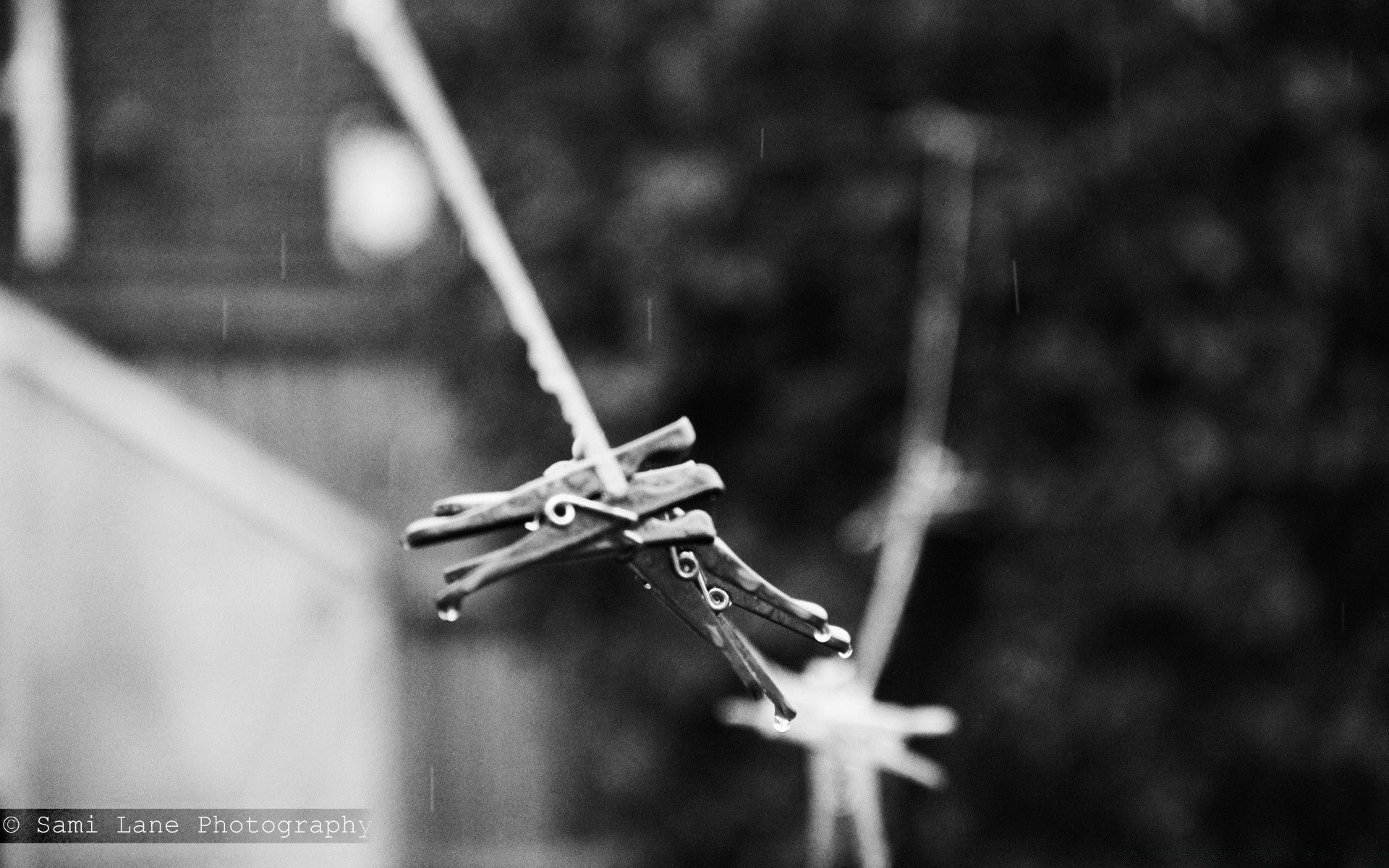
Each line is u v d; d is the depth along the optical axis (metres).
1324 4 4.92
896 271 4.91
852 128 4.89
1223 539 5.00
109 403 5.73
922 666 5.14
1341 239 4.89
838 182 4.88
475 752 7.28
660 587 1.23
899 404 5.02
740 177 4.89
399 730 6.57
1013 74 4.88
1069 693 4.92
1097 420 4.93
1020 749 4.95
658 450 1.24
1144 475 4.84
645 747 5.21
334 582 6.12
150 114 8.13
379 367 7.57
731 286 4.84
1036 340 4.86
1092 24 4.78
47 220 7.79
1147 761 5.03
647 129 5.14
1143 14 4.80
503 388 5.25
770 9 4.80
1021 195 4.72
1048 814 5.14
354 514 7.36
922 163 4.82
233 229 7.98
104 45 8.17
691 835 5.28
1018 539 4.96
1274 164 4.95
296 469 7.52
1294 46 4.92
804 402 5.04
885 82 4.90
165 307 7.54
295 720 6.07
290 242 7.99
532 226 5.09
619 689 5.24
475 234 1.26
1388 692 5.18
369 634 6.18
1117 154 4.79
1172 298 4.89
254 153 8.09
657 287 4.86
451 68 5.25
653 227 4.84
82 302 7.49
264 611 6.01
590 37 5.18
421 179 7.73
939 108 4.84
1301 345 4.92
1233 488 5.02
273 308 7.58
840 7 4.81
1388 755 5.10
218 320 7.54
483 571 1.20
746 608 1.24
